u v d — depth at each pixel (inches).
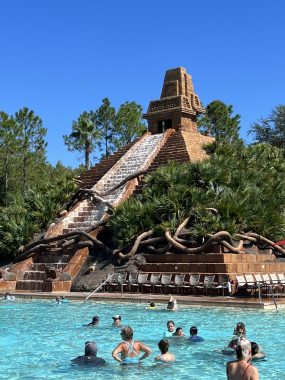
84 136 2477.9
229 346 489.1
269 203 1184.2
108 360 462.0
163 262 1080.2
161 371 418.6
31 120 2240.4
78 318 733.9
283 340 547.5
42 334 604.7
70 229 1336.1
